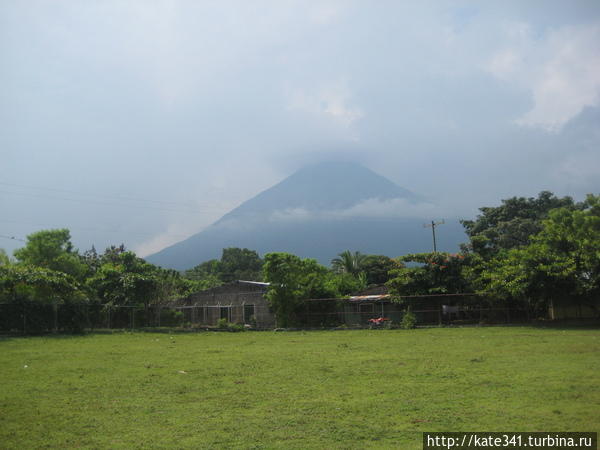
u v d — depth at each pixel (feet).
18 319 104.99
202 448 21.75
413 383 35.29
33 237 143.74
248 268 299.38
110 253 177.58
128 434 24.18
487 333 83.35
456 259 112.88
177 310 151.84
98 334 108.88
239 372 42.75
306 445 21.84
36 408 30.04
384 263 214.90
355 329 111.04
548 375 36.55
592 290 97.09
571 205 176.55
